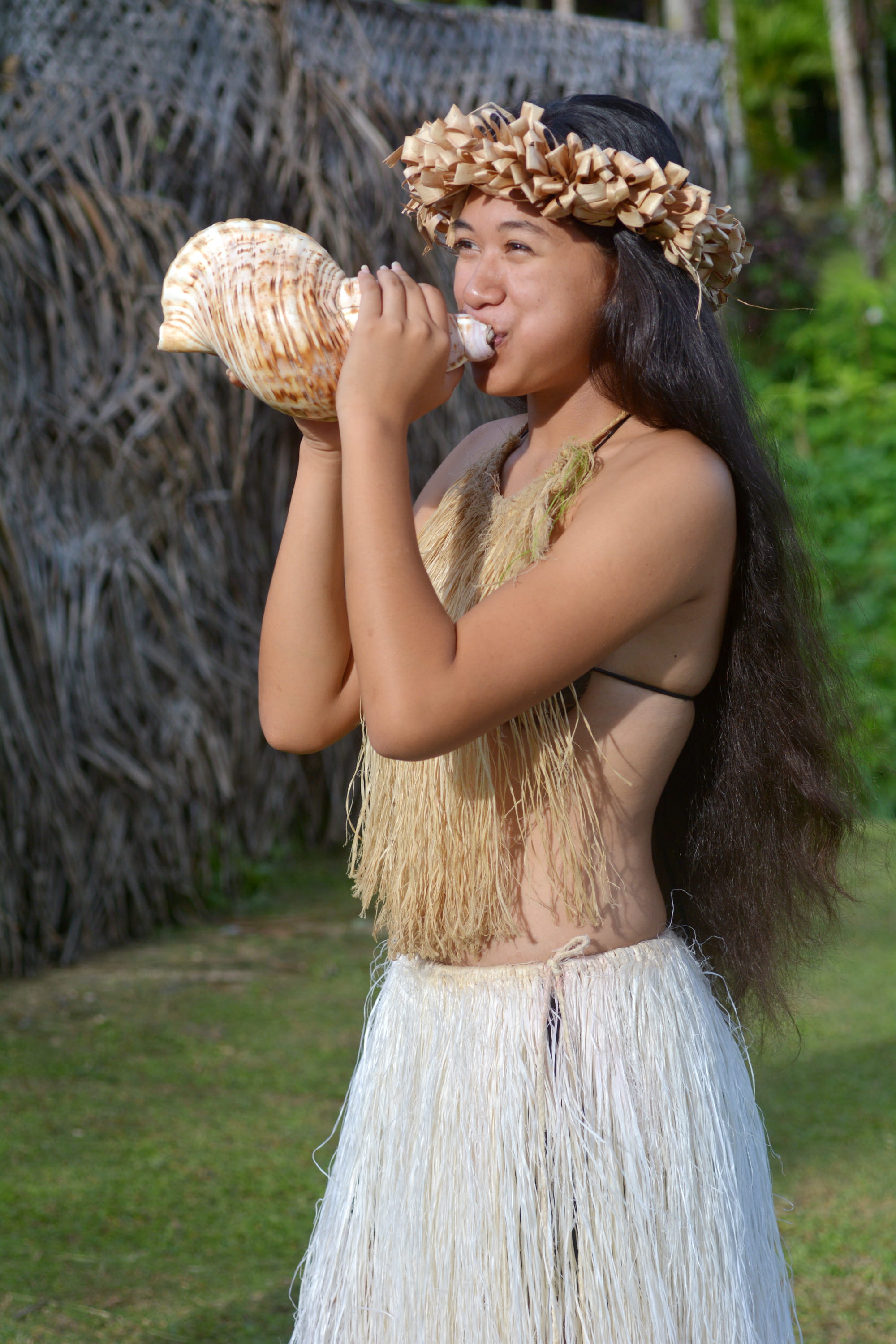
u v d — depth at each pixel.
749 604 1.84
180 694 6.05
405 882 1.84
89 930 5.65
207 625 6.28
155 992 5.19
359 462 1.62
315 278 1.70
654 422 1.76
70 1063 4.48
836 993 5.11
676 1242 1.69
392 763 1.89
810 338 10.16
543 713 1.75
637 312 1.71
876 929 5.82
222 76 6.21
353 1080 1.95
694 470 1.69
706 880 2.01
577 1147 1.68
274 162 6.41
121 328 5.86
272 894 6.46
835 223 17.92
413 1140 1.78
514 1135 1.69
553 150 1.71
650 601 1.65
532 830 1.79
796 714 1.91
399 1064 1.84
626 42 7.58
